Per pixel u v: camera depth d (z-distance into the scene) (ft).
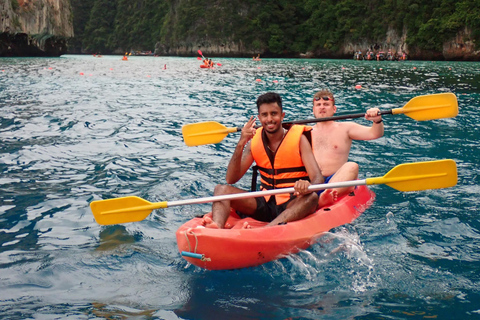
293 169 12.10
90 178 16.72
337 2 199.62
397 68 97.09
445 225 12.35
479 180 16.07
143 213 11.44
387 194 15.03
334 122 15.30
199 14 229.66
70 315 8.33
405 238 11.60
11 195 14.80
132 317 8.27
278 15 216.33
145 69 91.50
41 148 20.88
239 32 218.79
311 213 11.94
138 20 291.79
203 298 8.99
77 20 315.58
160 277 9.93
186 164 18.76
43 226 12.51
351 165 13.64
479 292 8.96
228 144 22.56
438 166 11.37
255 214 12.20
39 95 40.70
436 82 57.47
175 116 30.37
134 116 30.25
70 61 128.06
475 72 80.12
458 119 28.45
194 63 130.62
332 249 11.00
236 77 68.13
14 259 10.58
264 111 11.77
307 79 63.82
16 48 148.05
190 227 10.50
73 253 10.95
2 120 27.35
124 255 10.90
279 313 8.36
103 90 47.29
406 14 169.48
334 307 8.55
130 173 17.42
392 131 24.71
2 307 8.59
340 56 197.47
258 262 10.46
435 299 8.73
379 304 8.61
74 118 28.78
